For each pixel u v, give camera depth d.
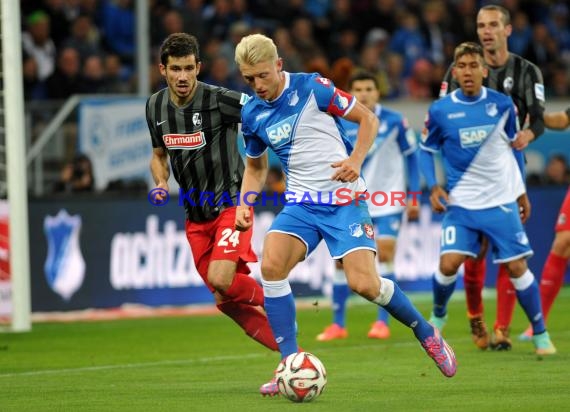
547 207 49.97
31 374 27.27
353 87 35.22
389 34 64.25
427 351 22.66
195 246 25.70
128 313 42.66
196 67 24.48
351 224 21.97
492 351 29.97
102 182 44.97
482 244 29.70
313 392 21.23
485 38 30.06
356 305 46.66
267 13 61.16
